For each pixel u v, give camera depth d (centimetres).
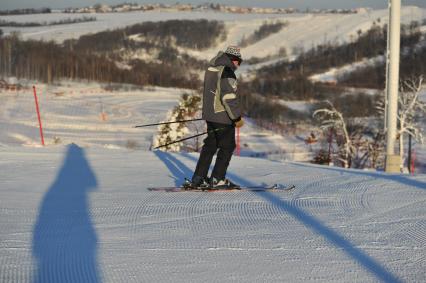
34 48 13962
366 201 839
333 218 727
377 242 608
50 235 642
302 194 902
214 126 918
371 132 3538
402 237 629
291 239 621
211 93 908
